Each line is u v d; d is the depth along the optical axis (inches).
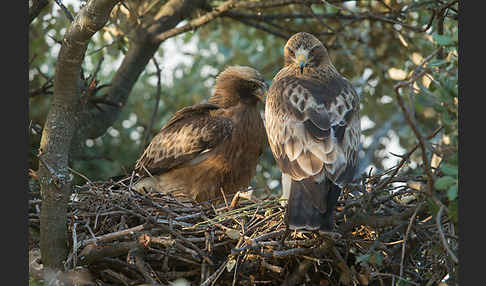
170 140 561.6
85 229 440.5
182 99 782.5
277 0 626.8
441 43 403.2
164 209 444.1
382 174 461.4
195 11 672.4
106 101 610.2
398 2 636.1
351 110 432.1
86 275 406.9
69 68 392.8
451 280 384.8
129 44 662.5
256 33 781.3
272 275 426.3
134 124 781.9
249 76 566.3
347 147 407.5
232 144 554.9
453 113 379.9
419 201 395.2
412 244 405.4
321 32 714.2
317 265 425.4
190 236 434.0
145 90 802.8
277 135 426.9
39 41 681.0
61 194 403.2
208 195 559.5
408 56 600.1
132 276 423.2
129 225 454.0
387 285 422.3
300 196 384.5
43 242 405.4
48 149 402.6
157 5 686.5
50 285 389.4
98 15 377.4
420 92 382.9
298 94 438.0
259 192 661.9
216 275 405.7
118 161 711.1
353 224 394.6
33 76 682.8
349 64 705.6
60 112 403.2
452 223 391.5
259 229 426.0
